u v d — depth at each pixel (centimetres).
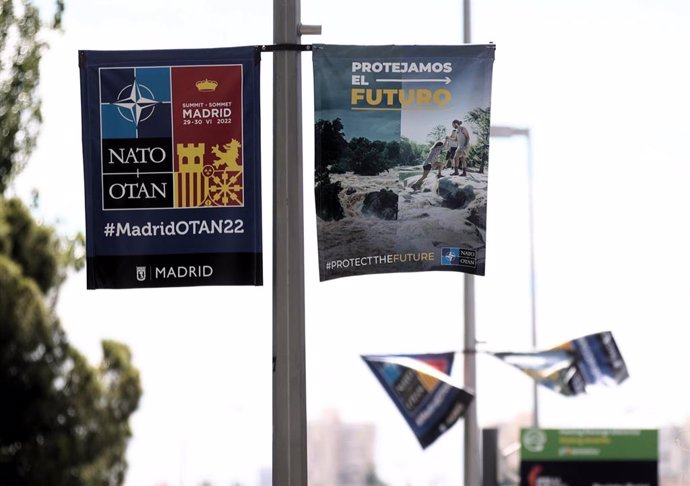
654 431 1611
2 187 2086
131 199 1292
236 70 1298
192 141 1295
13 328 1905
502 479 2223
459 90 1305
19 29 2106
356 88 1300
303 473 1279
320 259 1298
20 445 1966
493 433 2023
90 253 1291
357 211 1298
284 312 1293
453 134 1305
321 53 1298
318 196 1299
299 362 1289
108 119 1298
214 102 1296
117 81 1299
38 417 1959
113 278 1291
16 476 1966
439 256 1304
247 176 1293
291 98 1303
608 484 1606
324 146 1298
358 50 1300
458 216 1303
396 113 1302
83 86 1299
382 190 1302
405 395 2156
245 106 1296
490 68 1304
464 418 2200
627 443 1608
